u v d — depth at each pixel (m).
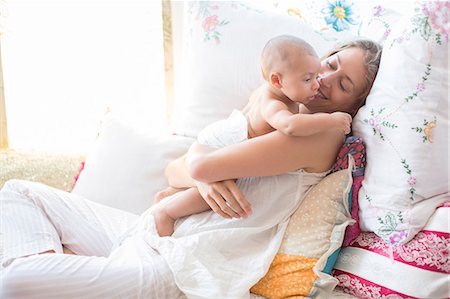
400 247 0.91
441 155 0.91
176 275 0.94
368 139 1.00
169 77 1.93
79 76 1.92
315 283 0.95
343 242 1.02
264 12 1.40
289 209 1.03
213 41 1.39
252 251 1.02
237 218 1.04
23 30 1.84
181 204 1.10
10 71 1.85
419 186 0.91
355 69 1.04
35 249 1.01
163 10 1.87
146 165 1.36
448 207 0.90
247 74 1.35
